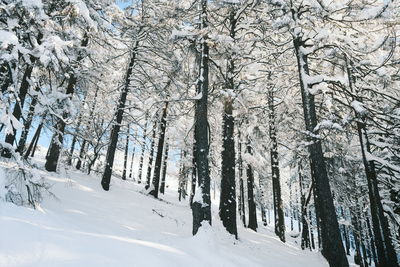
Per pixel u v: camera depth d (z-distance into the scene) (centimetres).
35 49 750
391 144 1363
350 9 1049
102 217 958
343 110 1334
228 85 1223
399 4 1055
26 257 427
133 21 1561
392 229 1969
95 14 1256
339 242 894
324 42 1039
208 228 861
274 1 1098
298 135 1617
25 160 763
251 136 2038
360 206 2202
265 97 1750
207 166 972
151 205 1377
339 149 1584
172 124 2295
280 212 1895
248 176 2097
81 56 1359
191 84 1224
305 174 2188
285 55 1311
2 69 847
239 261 787
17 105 888
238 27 1371
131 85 1672
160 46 1580
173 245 762
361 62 1063
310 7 1056
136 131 2350
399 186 1583
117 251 540
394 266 1195
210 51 1266
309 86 1085
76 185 1286
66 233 559
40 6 737
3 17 782
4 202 595
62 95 1139
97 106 1941
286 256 1193
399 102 1140
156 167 1897
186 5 1377
